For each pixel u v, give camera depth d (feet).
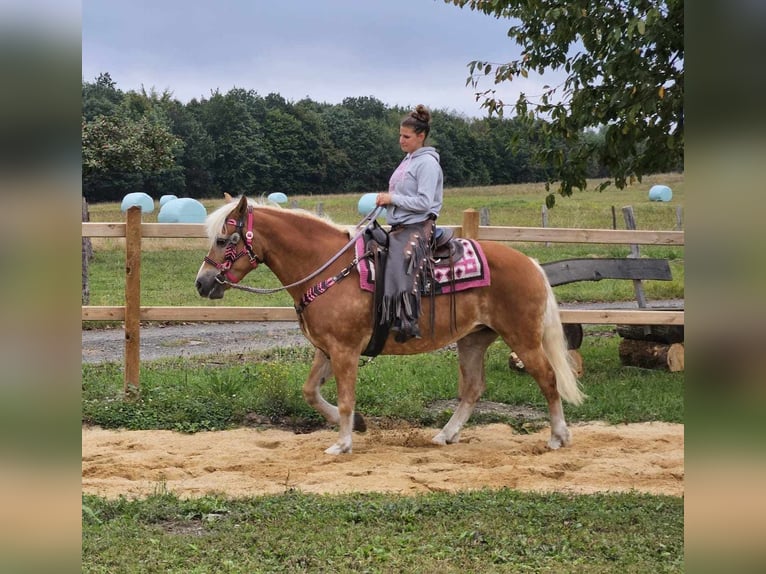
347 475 20.59
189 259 74.84
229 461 22.04
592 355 38.91
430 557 14.15
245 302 53.88
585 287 61.93
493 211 123.03
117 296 52.49
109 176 179.83
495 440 25.31
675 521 16.33
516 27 30.35
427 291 22.56
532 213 119.75
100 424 26.08
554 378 23.94
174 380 30.73
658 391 31.24
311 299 22.48
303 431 26.73
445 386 31.68
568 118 29.50
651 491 19.31
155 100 221.46
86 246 49.47
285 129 236.02
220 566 13.70
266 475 20.74
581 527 15.90
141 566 13.50
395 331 22.43
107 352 38.86
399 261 22.15
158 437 24.84
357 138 247.50
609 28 26.50
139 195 111.96
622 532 15.60
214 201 163.94
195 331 46.50
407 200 22.12
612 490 19.35
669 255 76.43
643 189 170.30
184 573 13.21
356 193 245.24
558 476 20.76
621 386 32.04
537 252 76.59
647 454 23.06
